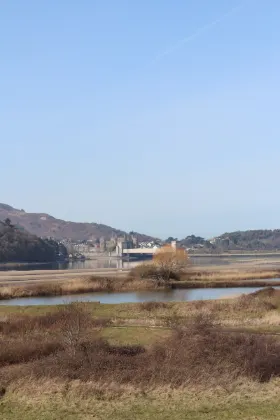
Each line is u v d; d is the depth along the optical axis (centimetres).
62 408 1538
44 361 2031
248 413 1471
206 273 9125
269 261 18762
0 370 1980
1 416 1476
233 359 1947
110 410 1516
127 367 1939
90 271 11819
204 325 2400
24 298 6253
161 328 3212
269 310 4209
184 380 1794
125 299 5894
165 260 8244
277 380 1842
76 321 2756
